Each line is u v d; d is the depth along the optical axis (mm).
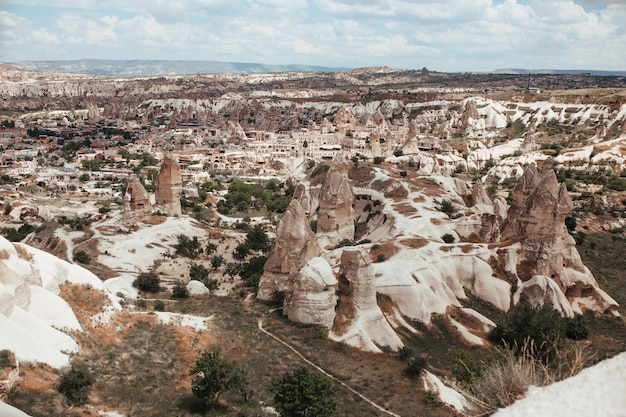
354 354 57094
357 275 64000
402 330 67875
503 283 80562
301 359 54062
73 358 42750
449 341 67750
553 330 63125
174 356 48594
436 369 60281
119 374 43062
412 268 77000
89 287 54562
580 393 11133
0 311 40156
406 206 113750
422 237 90625
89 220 109562
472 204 122812
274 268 73125
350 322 61469
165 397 41219
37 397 35031
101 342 47438
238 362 50969
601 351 67500
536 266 83062
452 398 51969
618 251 109312
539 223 84250
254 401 44031
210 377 41250
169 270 89750
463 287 81500
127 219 102625
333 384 49875
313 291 61844
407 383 51750
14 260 47625
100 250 90312
